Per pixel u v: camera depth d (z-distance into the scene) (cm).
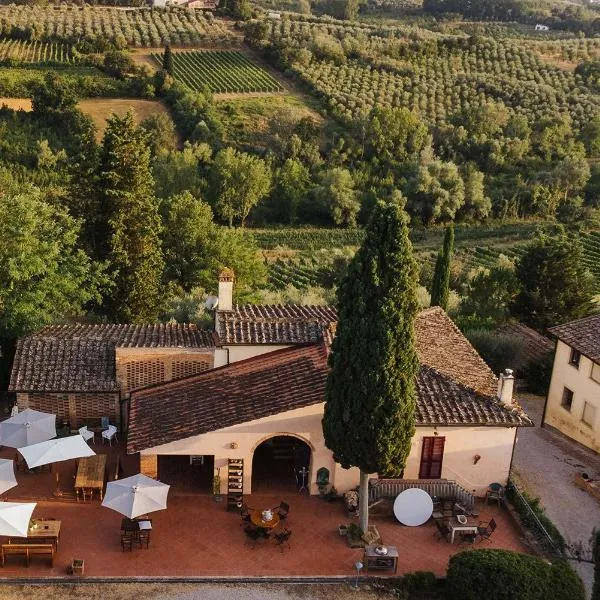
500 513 2578
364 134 11000
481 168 11100
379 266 2127
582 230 9319
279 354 2783
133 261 4125
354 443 2248
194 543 2303
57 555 2211
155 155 9988
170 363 2866
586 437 3244
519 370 3966
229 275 2919
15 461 2683
